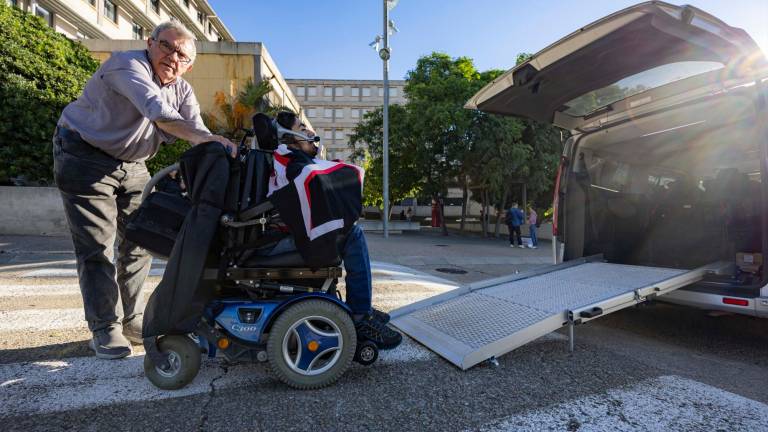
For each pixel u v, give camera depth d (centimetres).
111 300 276
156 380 230
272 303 235
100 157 255
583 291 342
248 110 1744
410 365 279
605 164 502
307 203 223
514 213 1469
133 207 286
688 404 231
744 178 405
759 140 321
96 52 1861
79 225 257
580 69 362
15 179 1118
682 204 470
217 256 228
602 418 213
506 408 221
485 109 445
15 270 584
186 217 221
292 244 241
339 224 231
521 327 291
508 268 873
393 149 1969
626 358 307
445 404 225
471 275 769
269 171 237
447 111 1647
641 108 409
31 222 1033
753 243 380
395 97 6794
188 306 214
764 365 309
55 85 1147
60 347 295
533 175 1767
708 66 324
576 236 472
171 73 255
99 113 245
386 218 1592
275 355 229
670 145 487
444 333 314
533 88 396
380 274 683
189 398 223
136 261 298
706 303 340
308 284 255
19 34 1094
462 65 2019
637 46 322
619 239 502
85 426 193
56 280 526
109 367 261
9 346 294
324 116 6694
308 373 235
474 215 3412
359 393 235
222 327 231
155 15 3222
